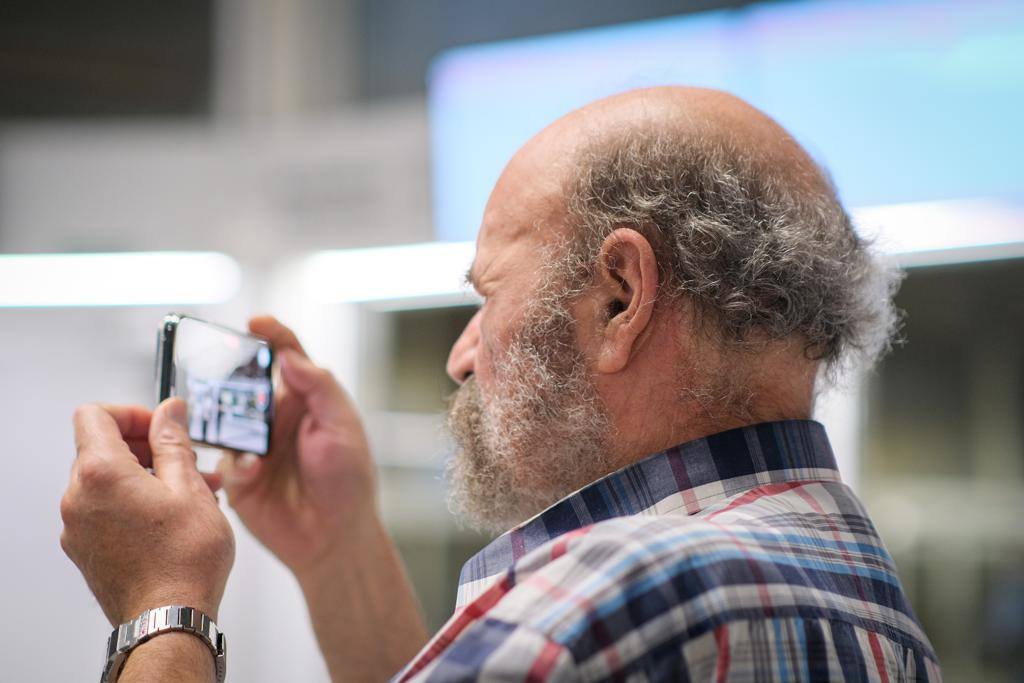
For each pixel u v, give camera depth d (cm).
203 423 97
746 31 215
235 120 265
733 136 78
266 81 264
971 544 227
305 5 263
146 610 74
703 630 56
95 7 271
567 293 77
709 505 69
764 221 75
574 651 54
